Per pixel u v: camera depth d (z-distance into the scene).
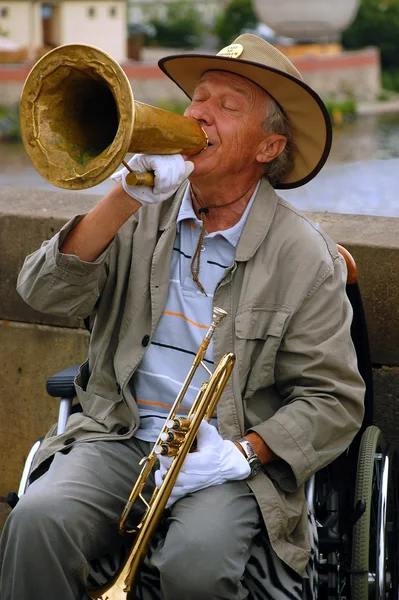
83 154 2.89
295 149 3.49
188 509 3.08
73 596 3.08
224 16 61.88
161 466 3.13
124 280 3.40
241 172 3.36
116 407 3.38
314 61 36.12
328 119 3.35
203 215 3.37
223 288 3.31
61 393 3.52
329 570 3.35
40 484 3.18
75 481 3.18
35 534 3.05
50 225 4.50
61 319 4.59
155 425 3.34
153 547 3.25
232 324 3.28
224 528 3.02
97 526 3.19
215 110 3.30
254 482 3.15
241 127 3.30
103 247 3.21
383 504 3.33
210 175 3.31
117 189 3.12
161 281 3.36
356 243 4.16
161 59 3.44
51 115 2.90
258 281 3.28
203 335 3.32
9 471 4.85
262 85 3.31
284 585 3.13
